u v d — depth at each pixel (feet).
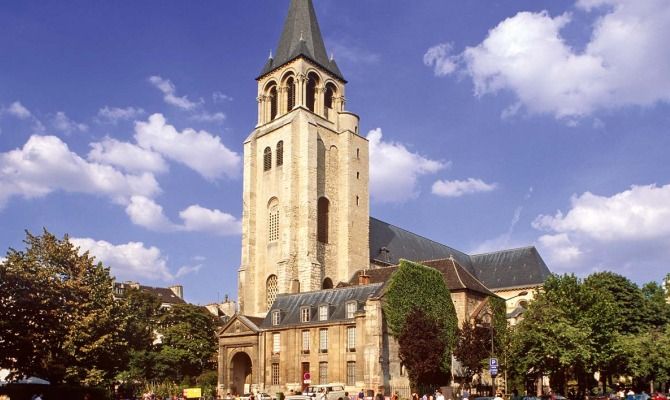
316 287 288.10
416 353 210.38
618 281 270.67
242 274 307.17
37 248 195.21
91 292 195.83
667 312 272.51
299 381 228.22
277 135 315.37
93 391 185.98
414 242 357.41
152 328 318.65
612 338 217.77
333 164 321.32
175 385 280.72
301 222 297.33
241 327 251.19
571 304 214.07
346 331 222.07
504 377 228.02
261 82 336.08
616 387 265.34
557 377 219.20
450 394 193.67
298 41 328.08
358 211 318.65
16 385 172.04
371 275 274.77
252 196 317.83
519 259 361.71
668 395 234.99
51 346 177.06
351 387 215.51
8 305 158.30
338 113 329.93
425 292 229.66
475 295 253.85
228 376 251.60
